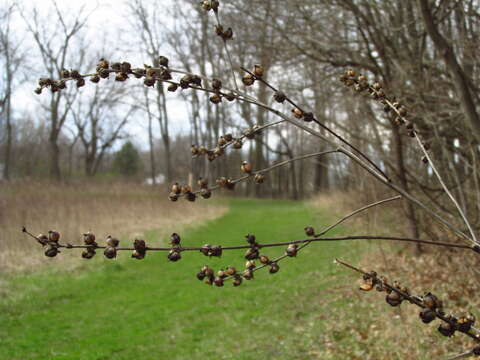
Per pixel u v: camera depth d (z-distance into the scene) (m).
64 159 51.81
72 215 13.23
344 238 1.53
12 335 6.60
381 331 5.65
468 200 5.55
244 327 6.76
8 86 30.75
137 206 16.58
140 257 1.41
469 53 5.32
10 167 43.41
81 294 8.49
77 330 6.84
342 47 7.71
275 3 7.67
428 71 6.22
